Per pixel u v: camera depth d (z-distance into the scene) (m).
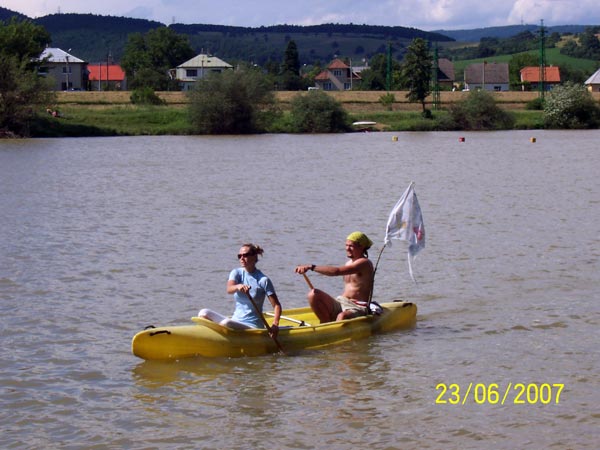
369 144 61.78
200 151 54.00
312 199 27.66
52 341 11.72
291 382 10.12
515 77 178.25
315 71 190.38
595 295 14.18
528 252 17.95
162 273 16.09
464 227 21.44
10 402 9.49
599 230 20.88
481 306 13.59
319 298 11.88
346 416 9.12
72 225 22.12
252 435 8.64
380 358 10.98
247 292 11.05
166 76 151.25
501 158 46.81
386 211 24.55
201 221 22.77
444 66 172.75
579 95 86.75
